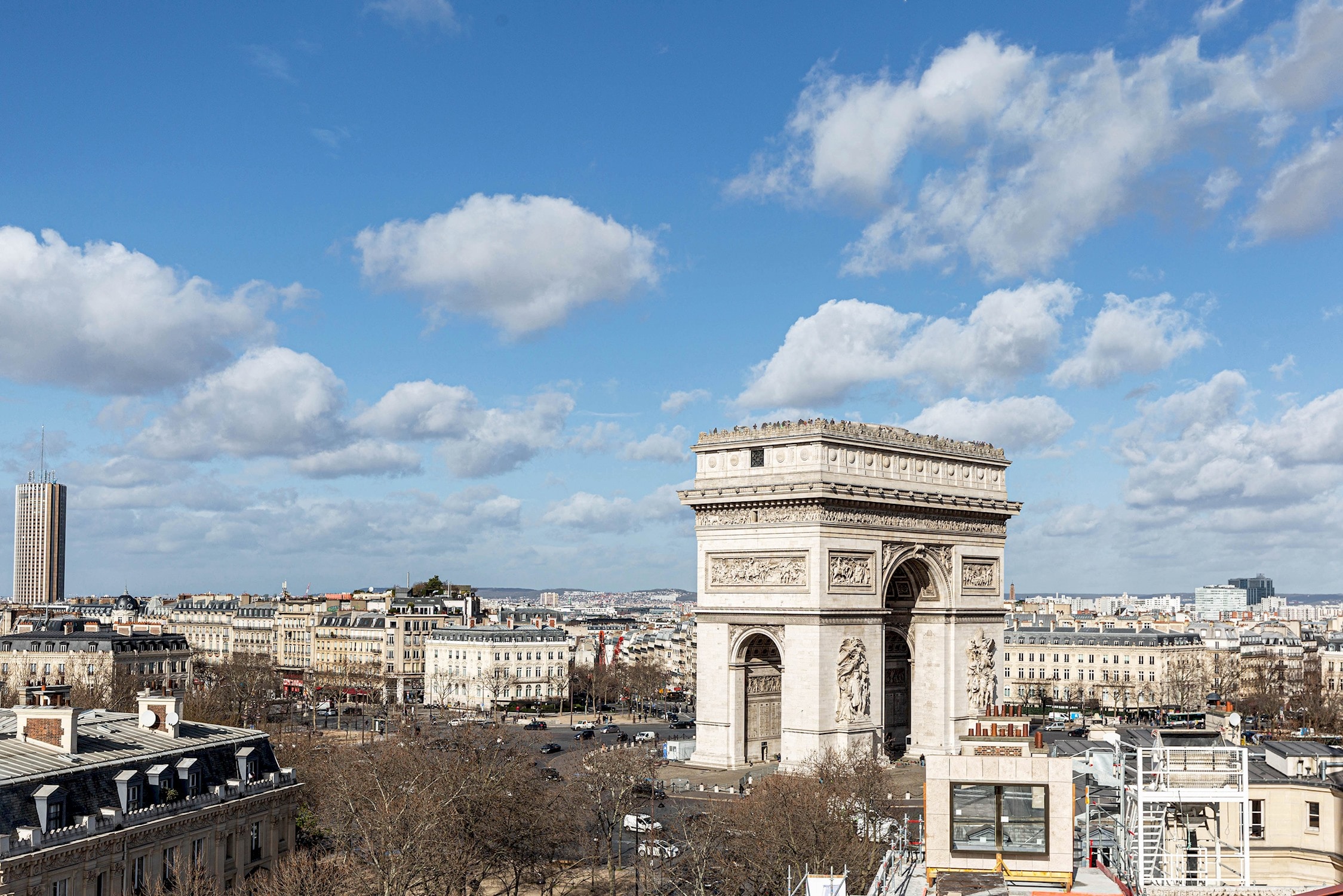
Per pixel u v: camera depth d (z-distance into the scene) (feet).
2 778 476.95
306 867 578.66
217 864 571.28
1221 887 346.13
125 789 518.78
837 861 623.77
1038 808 296.92
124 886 508.12
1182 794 388.57
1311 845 486.79
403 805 635.66
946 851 299.38
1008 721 333.21
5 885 447.83
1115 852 416.87
